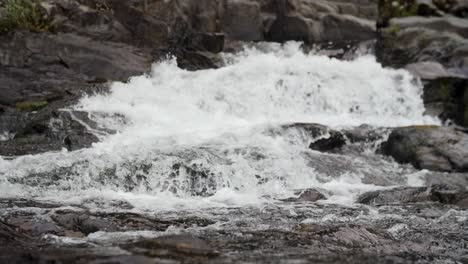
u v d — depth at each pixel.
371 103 56.34
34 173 34.00
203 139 41.47
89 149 38.50
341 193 35.00
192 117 49.16
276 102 54.22
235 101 53.03
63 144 40.84
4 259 19.47
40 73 52.75
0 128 45.50
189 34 64.06
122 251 20.47
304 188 35.34
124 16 61.53
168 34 62.38
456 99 57.62
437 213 30.59
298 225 26.06
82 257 19.58
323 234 24.34
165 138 41.66
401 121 55.22
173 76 55.91
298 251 21.69
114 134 42.62
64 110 44.75
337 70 58.00
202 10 67.62
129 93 50.94
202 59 61.00
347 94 56.22
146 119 46.38
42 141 41.28
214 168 35.31
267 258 20.45
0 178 33.09
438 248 23.86
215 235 23.66
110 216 26.05
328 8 76.75
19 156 37.59
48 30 57.66
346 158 42.03
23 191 31.92
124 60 56.75
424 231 26.53
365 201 33.31
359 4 79.25
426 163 43.06
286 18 73.56
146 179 34.22
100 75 54.72
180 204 30.47
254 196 33.41
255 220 26.92
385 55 65.50
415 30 65.81
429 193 34.81
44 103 48.97
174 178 34.47
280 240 23.17
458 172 42.53
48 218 25.31
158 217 26.75
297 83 55.38
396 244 23.97
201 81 54.41
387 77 58.16
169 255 20.12
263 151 39.00
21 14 56.59
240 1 72.81
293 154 39.59
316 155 40.69
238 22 72.38
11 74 51.88
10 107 49.31
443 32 65.44
